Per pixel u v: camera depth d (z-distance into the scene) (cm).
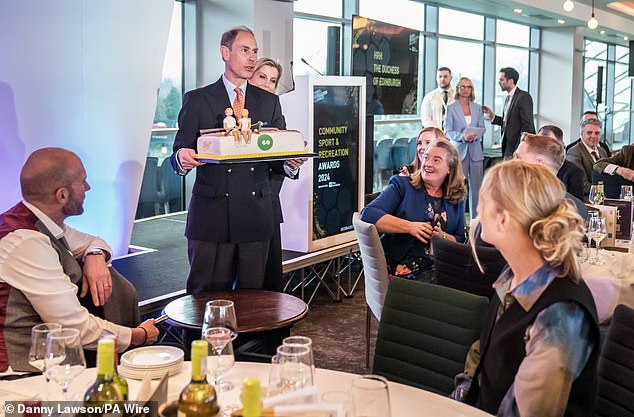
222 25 688
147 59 525
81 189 285
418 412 196
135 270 511
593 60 1730
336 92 602
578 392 197
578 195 570
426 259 413
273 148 389
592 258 401
